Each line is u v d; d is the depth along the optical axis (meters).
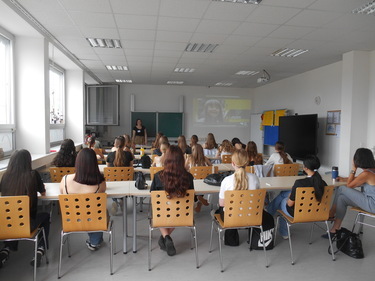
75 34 4.88
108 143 10.18
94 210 2.41
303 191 2.62
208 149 6.43
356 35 4.75
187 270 2.58
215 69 7.78
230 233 3.08
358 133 5.73
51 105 6.85
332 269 2.63
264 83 10.05
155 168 3.91
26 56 4.71
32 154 4.79
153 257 2.82
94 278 2.43
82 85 7.78
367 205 2.98
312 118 6.92
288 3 3.55
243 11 3.81
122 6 3.70
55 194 2.73
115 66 7.64
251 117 11.17
